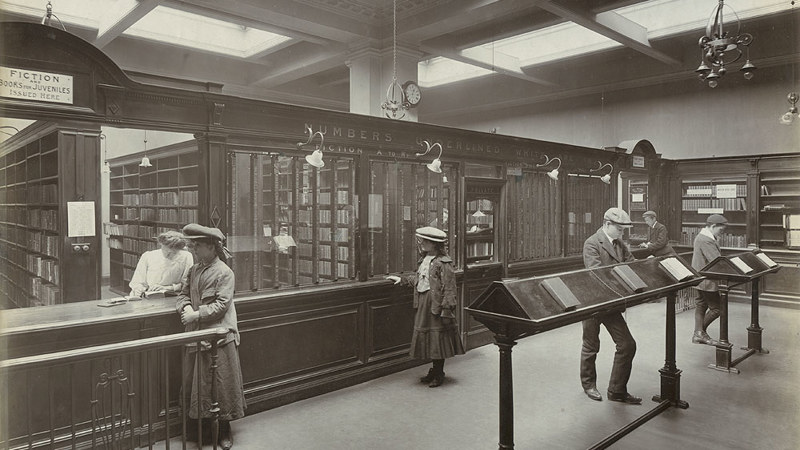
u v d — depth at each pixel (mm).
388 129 5754
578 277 4027
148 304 4117
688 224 10461
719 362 5648
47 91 3672
